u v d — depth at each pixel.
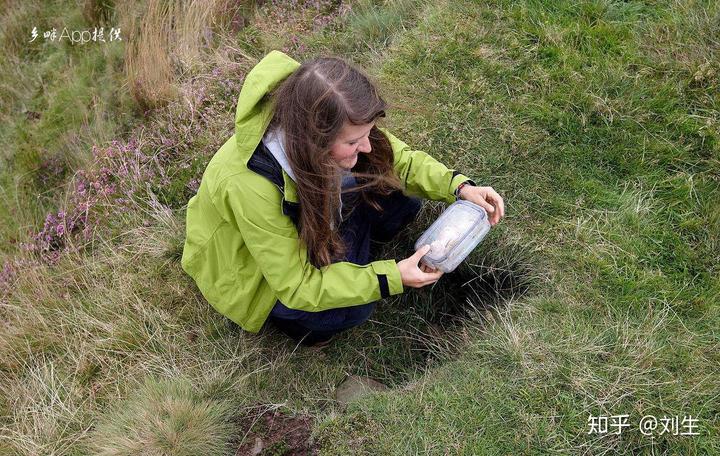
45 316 3.00
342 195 2.38
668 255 2.58
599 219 2.70
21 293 3.10
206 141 3.44
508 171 2.88
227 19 4.18
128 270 3.06
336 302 2.18
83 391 2.70
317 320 2.39
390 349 2.78
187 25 4.07
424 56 3.34
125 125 3.85
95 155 3.62
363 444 2.29
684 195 2.69
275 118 1.94
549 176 2.84
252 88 1.95
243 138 1.98
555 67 3.13
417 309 2.87
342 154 1.96
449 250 2.18
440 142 3.01
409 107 3.12
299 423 2.45
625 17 3.29
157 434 2.35
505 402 2.28
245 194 2.02
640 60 3.09
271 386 2.60
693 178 2.75
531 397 2.27
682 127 2.85
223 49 3.96
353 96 1.83
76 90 4.27
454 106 3.10
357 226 2.50
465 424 2.26
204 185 2.21
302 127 1.86
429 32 3.44
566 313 2.47
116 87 4.09
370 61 3.54
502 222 2.75
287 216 2.08
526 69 3.15
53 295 3.07
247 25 4.20
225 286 2.37
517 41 3.25
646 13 3.29
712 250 2.56
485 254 2.73
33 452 2.52
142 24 4.23
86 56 4.47
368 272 2.17
